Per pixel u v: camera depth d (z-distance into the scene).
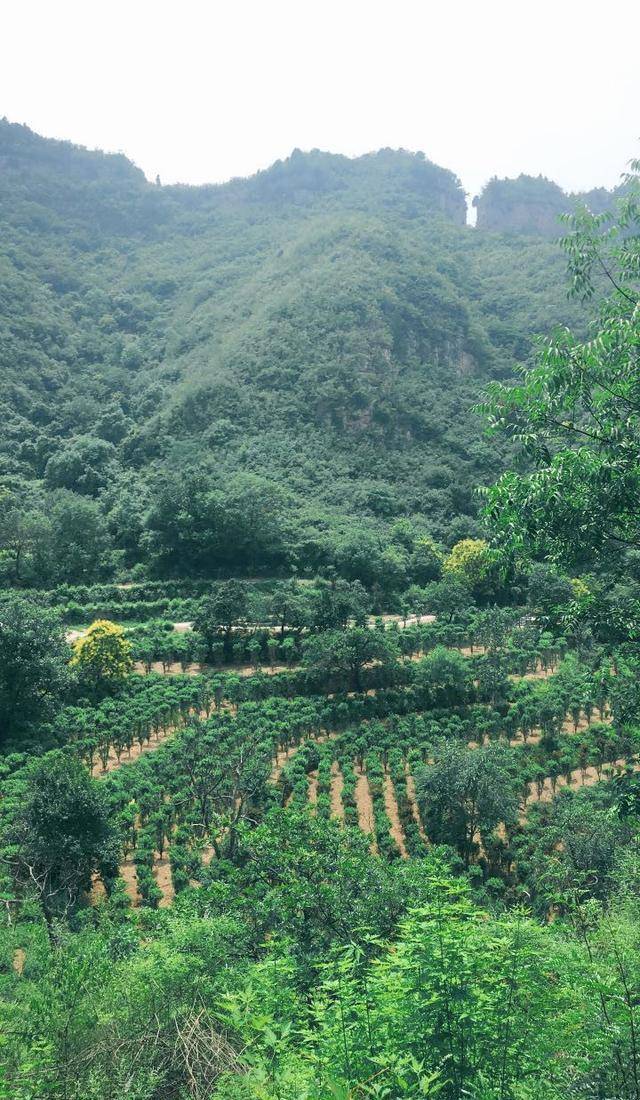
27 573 80.94
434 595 75.31
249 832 19.02
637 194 12.91
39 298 171.62
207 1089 7.44
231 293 171.12
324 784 42.03
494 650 59.44
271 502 87.12
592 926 10.72
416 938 7.91
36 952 16.73
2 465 109.38
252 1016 7.11
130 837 35.41
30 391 137.75
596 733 47.69
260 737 47.06
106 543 86.06
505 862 33.78
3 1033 8.55
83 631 69.31
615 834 26.56
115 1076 7.63
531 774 42.19
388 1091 5.95
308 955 13.65
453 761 34.88
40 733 46.94
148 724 49.56
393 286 140.75
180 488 86.19
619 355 11.76
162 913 17.12
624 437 11.32
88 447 106.62
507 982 7.96
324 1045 7.23
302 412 117.69
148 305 182.00
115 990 9.47
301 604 66.94
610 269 13.75
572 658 56.66
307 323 133.00
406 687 57.31
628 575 13.13
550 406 12.45
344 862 16.61
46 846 27.06
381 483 105.25
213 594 71.50
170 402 124.75
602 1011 7.53
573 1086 6.98
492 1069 7.15
